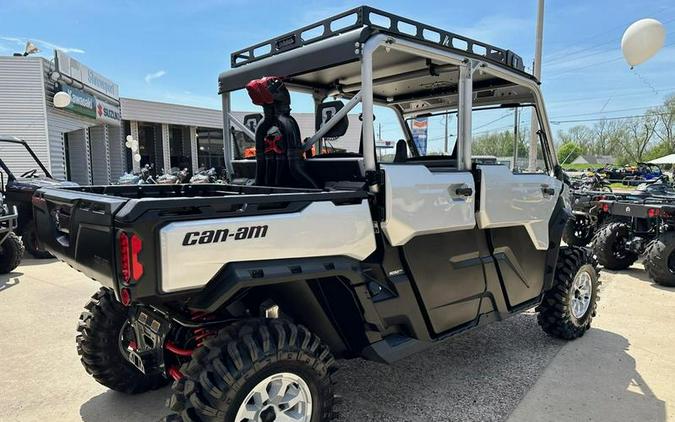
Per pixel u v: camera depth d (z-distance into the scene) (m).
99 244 2.12
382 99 4.44
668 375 3.54
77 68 14.83
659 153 45.12
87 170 17.05
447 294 3.14
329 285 2.57
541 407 3.06
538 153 4.34
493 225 3.34
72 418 2.97
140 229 1.90
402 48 2.81
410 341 2.92
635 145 47.16
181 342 2.56
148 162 24.22
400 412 3.00
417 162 3.89
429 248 2.99
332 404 2.43
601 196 7.57
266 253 2.21
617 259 7.09
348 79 3.66
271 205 2.26
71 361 3.79
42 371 3.61
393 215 2.67
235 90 3.57
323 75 3.54
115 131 20.80
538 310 4.23
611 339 4.27
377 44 2.65
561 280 4.08
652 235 6.79
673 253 6.12
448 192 3.00
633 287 6.15
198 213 2.07
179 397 2.14
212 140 25.14
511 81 3.74
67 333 4.39
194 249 2.01
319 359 2.34
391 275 2.83
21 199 7.89
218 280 2.11
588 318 4.35
